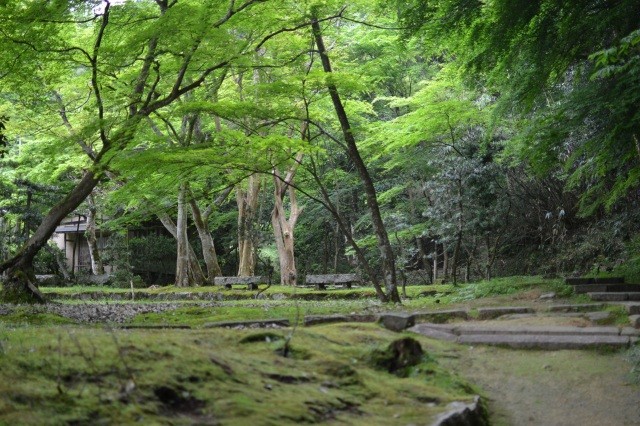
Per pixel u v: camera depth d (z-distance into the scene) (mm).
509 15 9648
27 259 12969
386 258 12000
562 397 5254
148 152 11094
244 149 11195
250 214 19766
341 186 22281
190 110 11422
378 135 16078
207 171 11914
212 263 19594
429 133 15289
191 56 12141
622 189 11461
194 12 11188
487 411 4758
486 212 14820
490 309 8633
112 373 3545
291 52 14602
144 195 14562
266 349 4781
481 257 19766
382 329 6691
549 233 17547
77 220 27531
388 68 18812
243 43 12953
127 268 21172
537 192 17656
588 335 6812
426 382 4859
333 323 7398
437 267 22031
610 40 10414
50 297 17281
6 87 14312
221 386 3674
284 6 13055
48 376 3432
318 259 25031
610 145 9750
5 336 4668
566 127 10117
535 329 7043
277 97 12812
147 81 14078
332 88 12039
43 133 18141
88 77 15250
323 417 3615
